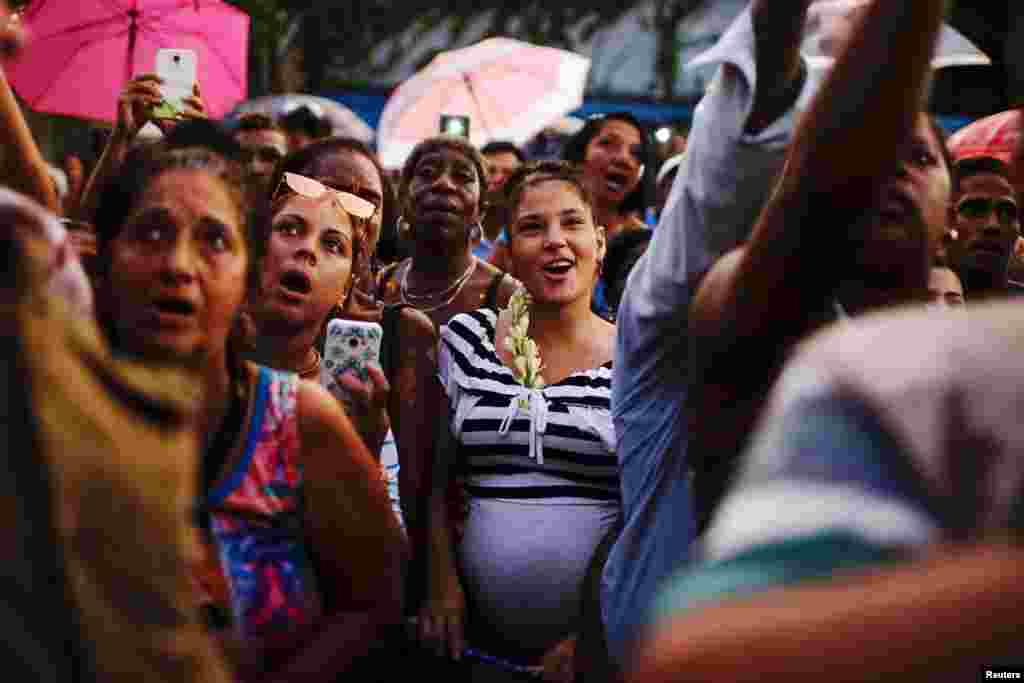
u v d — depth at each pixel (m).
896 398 0.74
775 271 1.49
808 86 1.80
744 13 1.81
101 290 1.85
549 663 3.07
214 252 1.81
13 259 1.12
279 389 1.88
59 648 1.05
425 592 3.20
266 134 4.88
